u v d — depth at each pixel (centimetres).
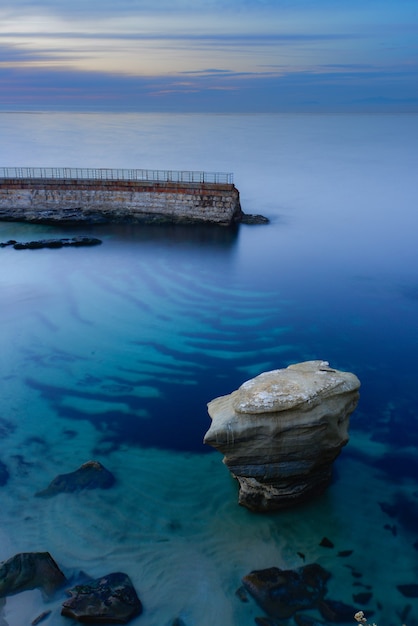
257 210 6812
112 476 1956
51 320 3438
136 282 4169
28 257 4750
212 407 1784
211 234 5588
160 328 3331
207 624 1394
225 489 1900
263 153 13012
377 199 7519
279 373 1789
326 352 3025
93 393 2580
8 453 2117
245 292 3991
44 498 1847
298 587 1491
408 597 1482
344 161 11550
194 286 4106
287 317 3528
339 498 1862
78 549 1631
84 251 4950
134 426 2305
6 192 6047
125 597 1434
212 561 1587
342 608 1437
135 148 13812
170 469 2012
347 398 1722
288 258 4838
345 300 3850
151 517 1764
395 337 3234
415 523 1756
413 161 11569
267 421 1620
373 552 1634
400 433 2258
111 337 3200
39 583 1483
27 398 2536
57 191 6012
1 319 3447
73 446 2164
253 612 1424
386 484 1942
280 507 1788
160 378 2722
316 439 1664
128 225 5844
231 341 3159
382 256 4916
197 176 9019
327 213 6669
